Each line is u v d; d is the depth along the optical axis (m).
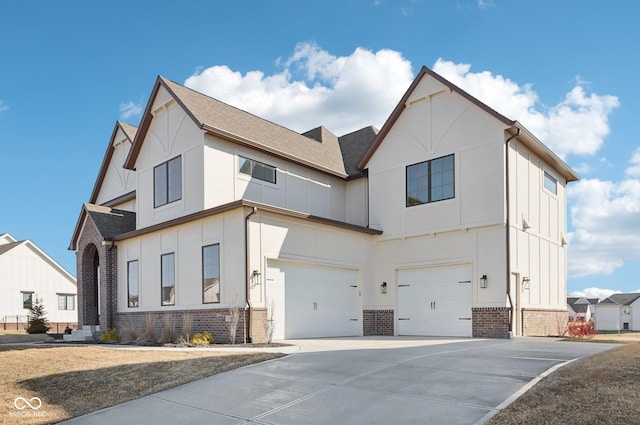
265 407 7.32
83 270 23.03
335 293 18.77
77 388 9.24
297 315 17.19
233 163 19.36
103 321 21.30
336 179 23.45
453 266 18.16
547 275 19.81
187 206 18.97
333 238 18.78
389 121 20.30
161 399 8.19
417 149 19.55
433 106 19.19
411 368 9.15
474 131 17.86
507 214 16.94
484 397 6.96
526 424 5.64
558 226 21.31
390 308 19.66
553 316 19.97
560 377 7.59
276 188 20.78
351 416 6.64
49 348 14.51
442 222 18.42
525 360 9.55
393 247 19.94
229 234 16.33
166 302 18.86
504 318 16.39
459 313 17.75
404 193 19.77
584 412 5.81
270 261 16.48
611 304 69.88
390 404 7.00
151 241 19.92
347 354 11.27
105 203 28.39
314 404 7.27
